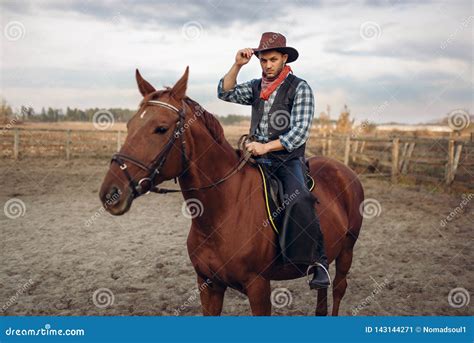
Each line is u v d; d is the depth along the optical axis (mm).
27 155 15055
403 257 5340
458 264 5066
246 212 2633
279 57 2875
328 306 3961
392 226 6844
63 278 4484
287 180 2760
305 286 4473
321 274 2777
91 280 4441
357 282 4523
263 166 2848
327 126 16672
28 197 8867
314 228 2729
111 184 2201
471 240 6078
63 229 6473
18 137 14562
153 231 6457
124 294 4102
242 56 2924
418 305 3941
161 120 2326
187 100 2568
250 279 2662
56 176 11586
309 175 3102
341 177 3504
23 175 11602
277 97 2844
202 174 2539
